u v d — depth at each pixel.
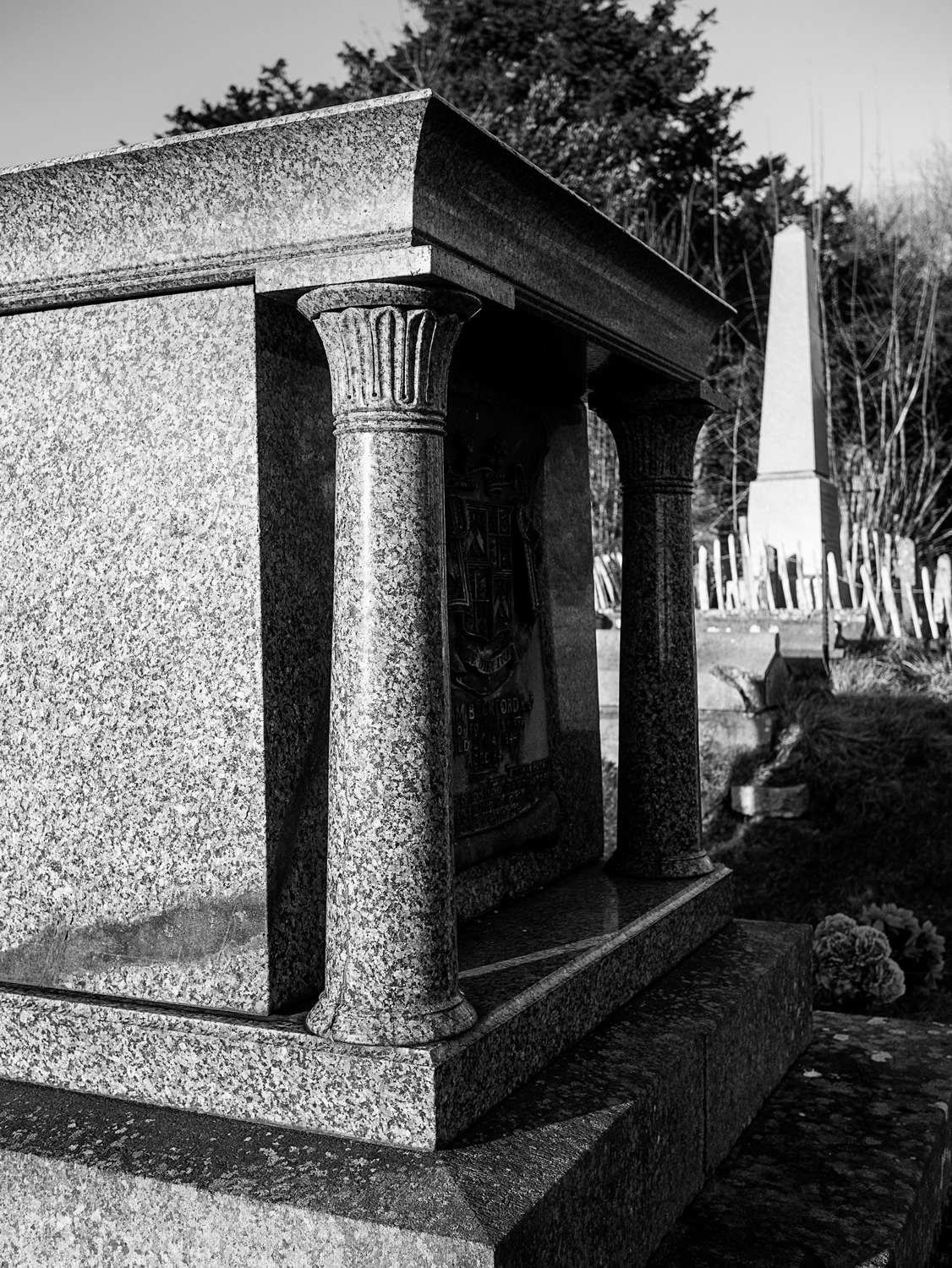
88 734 2.61
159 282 2.47
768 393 12.13
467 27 23.73
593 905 3.49
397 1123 2.23
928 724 7.57
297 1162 2.17
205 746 2.49
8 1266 2.27
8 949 2.69
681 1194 2.72
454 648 3.26
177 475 2.52
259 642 2.43
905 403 19.09
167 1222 2.12
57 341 2.64
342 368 2.32
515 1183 2.11
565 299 2.94
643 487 3.90
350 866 2.30
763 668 7.37
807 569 11.22
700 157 24.45
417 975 2.30
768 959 3.52
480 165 2.36
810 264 12.29
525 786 3.64
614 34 23.50
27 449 2.67
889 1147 3.08
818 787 6.95
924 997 5.29
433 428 2.34
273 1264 2.04
